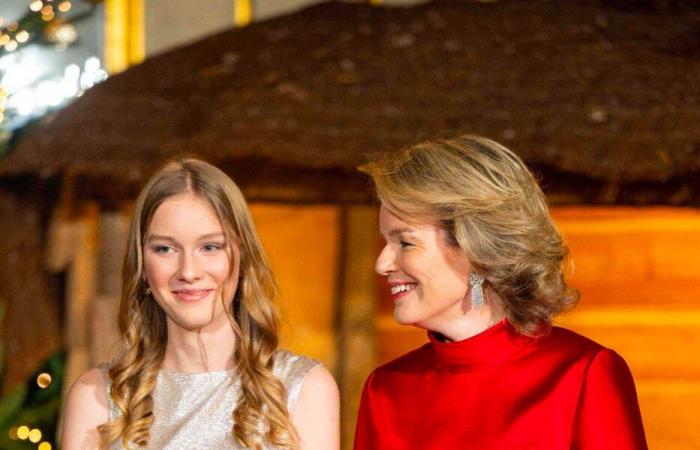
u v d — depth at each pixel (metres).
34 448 9.66
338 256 9.42
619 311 9.30
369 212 9.40
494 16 9.66
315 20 9.88
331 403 4.67
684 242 9.27
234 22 11.66
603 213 9.35
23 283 9.39
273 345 4.68
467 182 4.38
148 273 4.55
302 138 8.76
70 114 9.26
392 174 4.46
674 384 9.21
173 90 9.29
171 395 4.65
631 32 9.49
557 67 9.12
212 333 4.66
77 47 11.41
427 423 4.59
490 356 4.54
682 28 9.58
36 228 9.40
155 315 4.72
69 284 9.38
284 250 9.44
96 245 9.40
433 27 9.56
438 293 4.46
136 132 9.02
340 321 9.31
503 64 9.17
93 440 4.61
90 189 9.36
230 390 4.65
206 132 8.82
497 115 8.80
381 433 4.70
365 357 9.25
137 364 4.67
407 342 9.46
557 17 9.61
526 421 4.40
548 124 8.71
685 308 9.24
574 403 4.39
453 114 8.84
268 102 8.98
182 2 11.68
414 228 4.44
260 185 9.26
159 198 4.53
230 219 4.56
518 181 4.43
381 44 9.42
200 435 4.60
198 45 9.91
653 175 8.54
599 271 9.34
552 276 4.45
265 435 4.55
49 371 10.12
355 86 9.08
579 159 8.55
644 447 4.39
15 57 11.09
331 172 9.27
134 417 4.59
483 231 4.36
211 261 4.54
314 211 9.48
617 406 4.37
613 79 9.01
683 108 8.80
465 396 4.54
